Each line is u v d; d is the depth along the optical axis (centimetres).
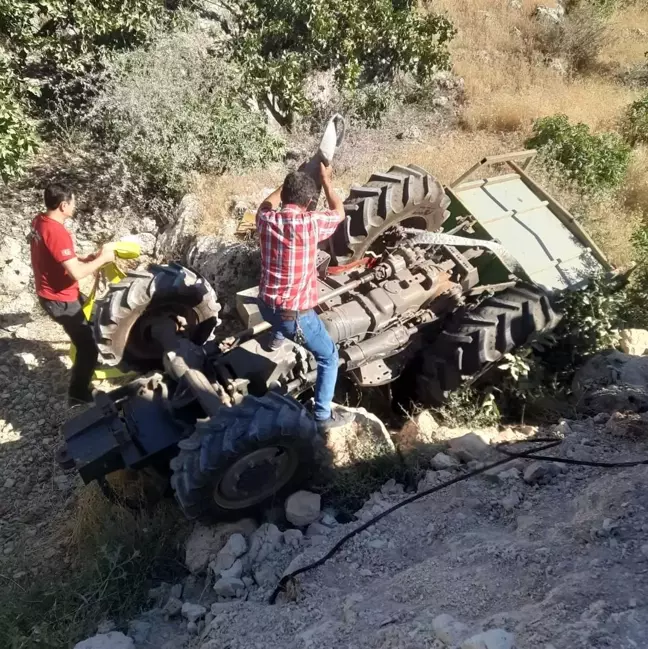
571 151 880
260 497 414
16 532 481
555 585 302
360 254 557
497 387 536
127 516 437
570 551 329
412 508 411
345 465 450
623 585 286
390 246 568
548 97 1113
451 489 423
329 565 372
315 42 978
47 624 371
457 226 598
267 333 473
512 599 303
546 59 1250
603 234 757
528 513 391
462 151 939
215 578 385
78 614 379
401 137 1002
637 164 926
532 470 421
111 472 443
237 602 361
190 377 423
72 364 582
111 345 496
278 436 378
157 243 751
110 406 432
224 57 916
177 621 373
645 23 1530
